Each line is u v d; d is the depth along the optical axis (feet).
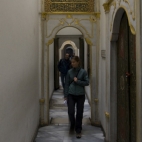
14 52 10.40
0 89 8.36
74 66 16.72
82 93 16.76
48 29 19.26
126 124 12.00
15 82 10.56
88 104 27.84
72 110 17.28
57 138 16.72
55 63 39.40
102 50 17.58
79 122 16.83
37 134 17.54
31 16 15.17
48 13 19.07
